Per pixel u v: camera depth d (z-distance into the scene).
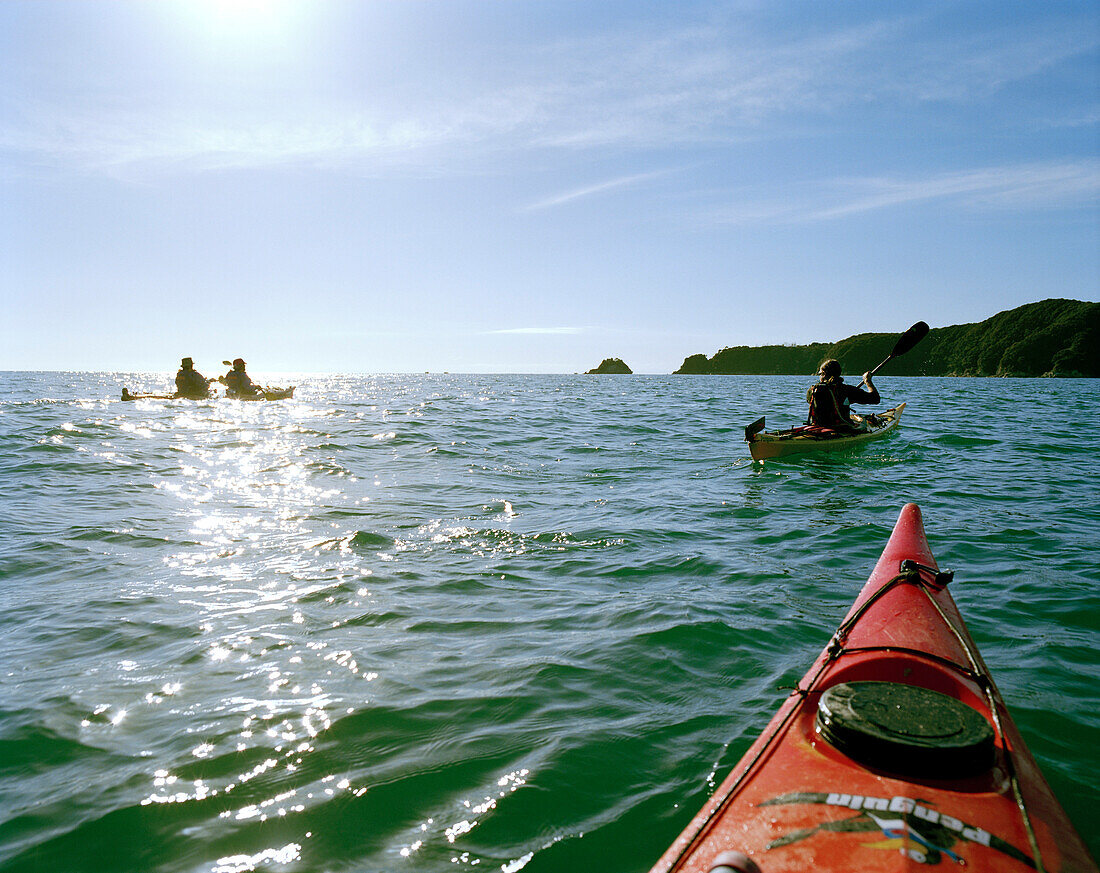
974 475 8.06
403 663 3.17
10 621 3.67
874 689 1.85
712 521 5.94
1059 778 2.22
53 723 2.62
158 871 1.88
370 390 36.94
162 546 5.16
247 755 2.41
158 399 19.53
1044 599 3.91
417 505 6.64
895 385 55.72
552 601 4.00
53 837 2.01
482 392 34.12
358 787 2.23
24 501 6.62
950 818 1.46
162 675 3.05
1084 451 10.27
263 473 8.38
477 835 2.00
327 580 4.38
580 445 11.41
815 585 4.22
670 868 1.44
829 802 1.53
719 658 3.20
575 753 2.41
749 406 22.25
